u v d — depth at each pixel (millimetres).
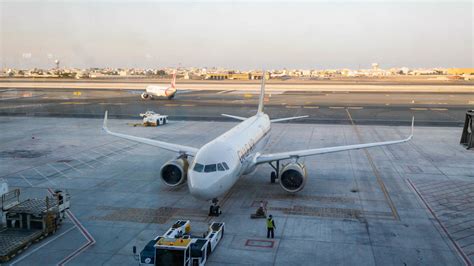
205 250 22047
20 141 57844
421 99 124875
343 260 22531
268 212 29922
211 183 27391
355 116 86812
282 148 54031
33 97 121688
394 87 184750
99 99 121062
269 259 22688
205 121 79812
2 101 110625
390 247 24156
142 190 35281
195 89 170125
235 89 172000
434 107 102250
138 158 47438
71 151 51281
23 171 41531
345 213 29766
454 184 37156
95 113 89750
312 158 47750
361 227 27156
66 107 100312
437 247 24172
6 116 84125
